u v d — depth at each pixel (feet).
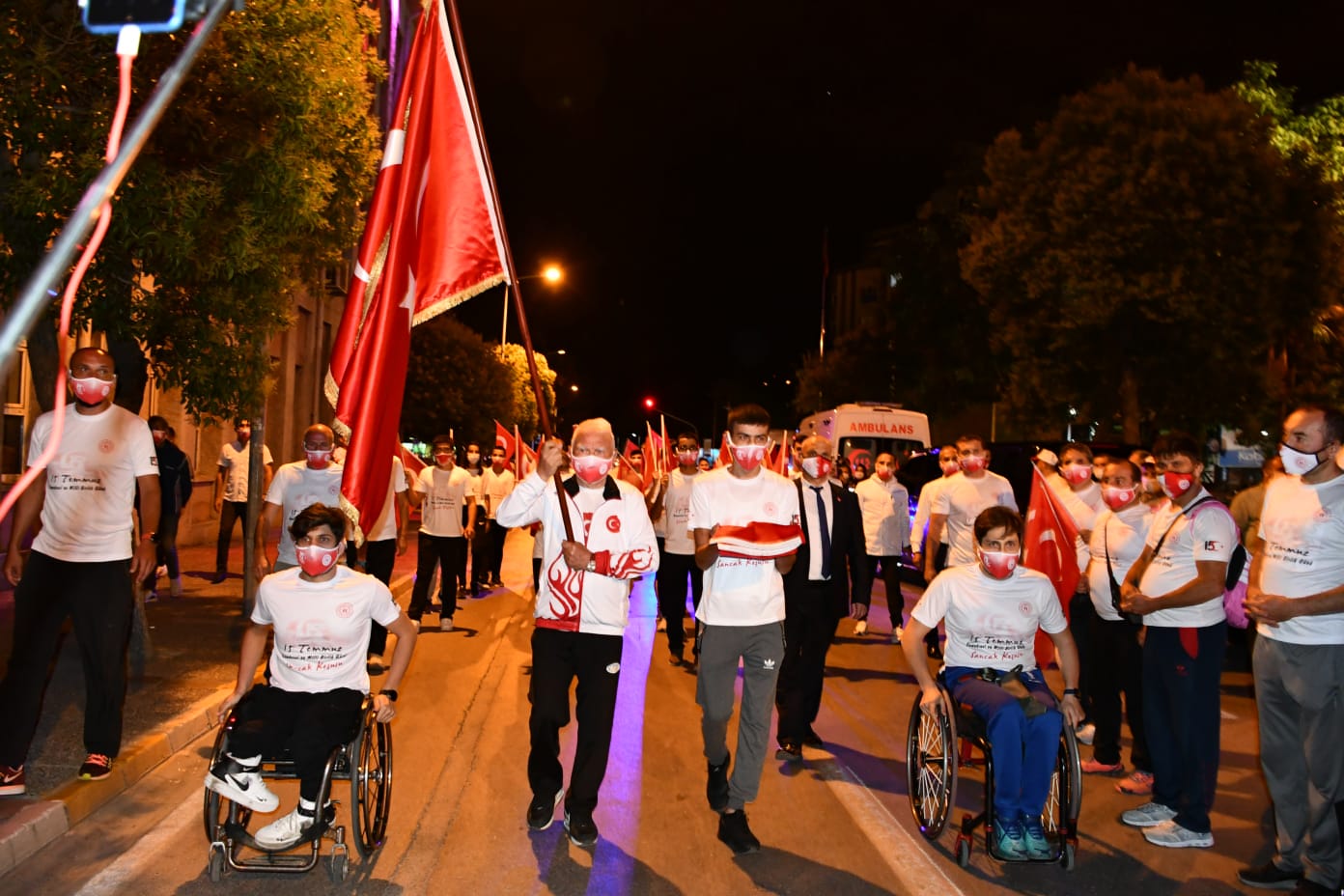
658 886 16.03
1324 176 74.08
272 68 24.48
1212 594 18.31
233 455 46.42
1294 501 16.65
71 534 18.47
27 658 18.01
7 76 22.18
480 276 16.69
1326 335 77.10
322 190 27.40
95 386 18.40
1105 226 70.95
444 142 16.35
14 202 22.34
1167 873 17.37
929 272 108.27
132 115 23.32
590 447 18.15
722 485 18.62
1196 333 71.41
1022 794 16.99
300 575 16.97
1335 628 16.02
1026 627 18.22
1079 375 77.36
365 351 15.26
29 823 16.48
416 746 23.13
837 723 26.73
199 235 24.16
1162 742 19.35
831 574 23.94
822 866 17.10
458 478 38.75
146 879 15.61
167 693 24.81
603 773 17.61
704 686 18.28
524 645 35.96
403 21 56.54
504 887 15.84
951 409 111.75
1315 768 16.10
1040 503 24.82
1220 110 70.95
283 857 15.80
